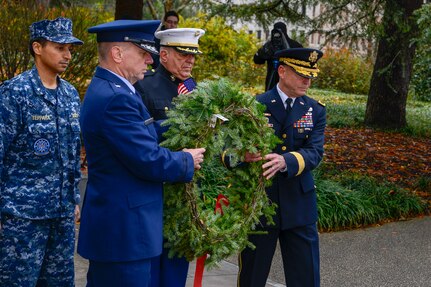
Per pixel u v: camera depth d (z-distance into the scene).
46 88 3.73
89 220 3.21
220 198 3.81
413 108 18.59
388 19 10.70
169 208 3.49
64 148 3.74
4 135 3.58
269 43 6.45
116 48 3.22
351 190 7.82
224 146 3.80
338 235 6.83
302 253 4.17
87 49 8.84
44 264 3.83
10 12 8.67
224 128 3.58
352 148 11.62
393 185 8.39
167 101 4.21
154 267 3.64
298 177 4.14
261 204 3.78
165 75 4.29
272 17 11.71
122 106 3.10
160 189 3.30
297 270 4.19
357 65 24.16
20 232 3.64
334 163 10.12
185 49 4.20
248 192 3.78
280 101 4.16
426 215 7.78
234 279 5.11
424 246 6.54
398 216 7.60
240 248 3.68
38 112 3.65
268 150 3.75
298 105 4.16
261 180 3.80
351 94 22.97
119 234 3.14
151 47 3.30
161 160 3.14
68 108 3.78
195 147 3.45
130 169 3.14
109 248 3.15
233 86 3.60
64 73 8.85
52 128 3.69
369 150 11.51
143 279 3.21
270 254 4.19
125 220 3.14
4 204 3.60
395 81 13.75
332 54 24.47
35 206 3.65
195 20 18.78
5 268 3.67
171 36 4.21
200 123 3.46
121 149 3.08
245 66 20.09
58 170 3.73
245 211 3.74
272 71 6.37
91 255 3.19
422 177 9.39
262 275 4.20
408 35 11.37
